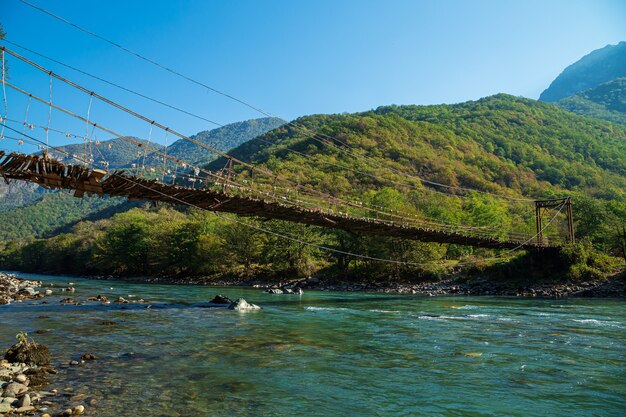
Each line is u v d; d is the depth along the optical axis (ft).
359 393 27.45
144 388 27.45
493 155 443.32
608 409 24.75
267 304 90.22
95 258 289.53
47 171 51.60
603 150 486.79
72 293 106.52
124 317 61.57
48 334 46.11
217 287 167.53
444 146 426.51
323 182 292.20
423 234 111.14
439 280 156.56
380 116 467.93
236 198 69.36
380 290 152.76
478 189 346.13
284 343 43.83
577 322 62.28
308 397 26.48
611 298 111.75
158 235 256.52
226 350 39.75
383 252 173.88
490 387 28.89
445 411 24.36
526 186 376.89
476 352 40.22
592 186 388.16
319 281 177.58
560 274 135.64
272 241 197.88
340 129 418.31
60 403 24.18
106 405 24.09
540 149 473.67
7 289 101.65
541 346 43.19
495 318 67.10
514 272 143.02
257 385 28.81
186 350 39.42
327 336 48.73
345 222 91.76
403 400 26.17
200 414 23.07
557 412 24.27
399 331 52.95
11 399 24.04
